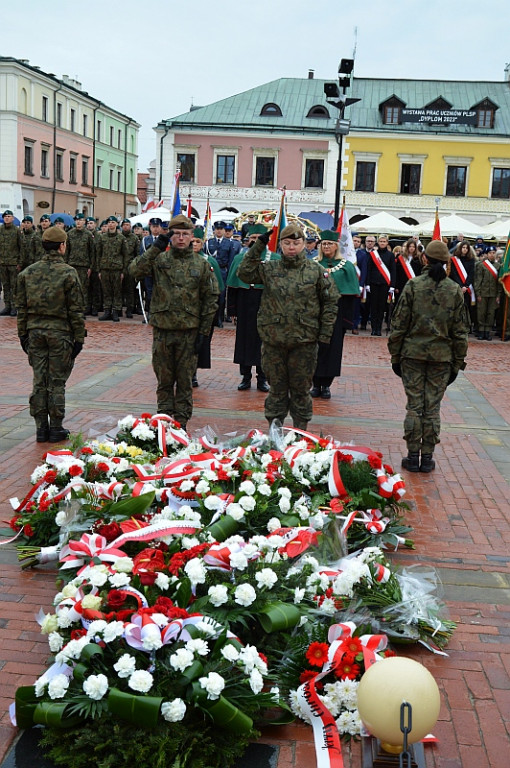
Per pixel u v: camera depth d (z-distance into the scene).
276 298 6.99
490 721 3.50
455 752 3.29
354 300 9.79
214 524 4.58
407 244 17.52
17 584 4.64
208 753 3.16
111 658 3.37
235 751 3.20
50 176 53.84
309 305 6.99
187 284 7.29
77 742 3.12
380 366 12.95
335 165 46.62
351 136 46.47
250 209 46.97
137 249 17.62
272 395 7.34
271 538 4.29
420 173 46.97
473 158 46.62
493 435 8.62
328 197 46.81
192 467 5.38
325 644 3.60
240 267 7.10
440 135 46.31
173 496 5.07
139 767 3.04
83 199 59.38
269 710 3.55
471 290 17.45
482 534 5.70
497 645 4.16
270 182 47.22
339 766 3.18
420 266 17.39
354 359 13.65
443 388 7.14
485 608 4.56
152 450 6.41
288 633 3.79
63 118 55.22
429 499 6.41
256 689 3.29
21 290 7.32
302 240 6.93
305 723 3.48
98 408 8.91
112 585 3.78
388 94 48.53
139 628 3.38
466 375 12.56
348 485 5.44
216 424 8.41
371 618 3.99
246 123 46.56
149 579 3.82
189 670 3.24
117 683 3.22
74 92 56.06
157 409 8.17
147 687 3.11
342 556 4.64
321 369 9.77
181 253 7.33
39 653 3.91
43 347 7.39
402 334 7.06
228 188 46.78
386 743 3.14
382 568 4.25
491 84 48.91
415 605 4.11
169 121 46.66
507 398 10.74
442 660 4.00
